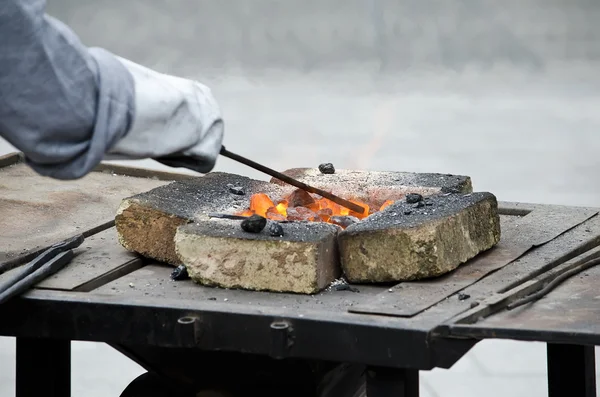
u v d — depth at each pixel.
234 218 3.83
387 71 17.00
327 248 3.57
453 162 11.11
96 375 6.71
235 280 3.57
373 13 20.34
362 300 3.44
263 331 3.21
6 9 2.62
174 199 4.01
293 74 16.83
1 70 2.66
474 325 3.09
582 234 4.14
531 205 4.59
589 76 16.23
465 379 6.54
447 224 3.61
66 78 2.71
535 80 16.09
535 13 20.48
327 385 3.80
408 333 3.05
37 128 2.71
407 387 3.27
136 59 17.75
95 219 4.41
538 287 3.56
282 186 4.36
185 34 19.25
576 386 4.02
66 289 3.53
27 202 4.59
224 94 15.23
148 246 3.88
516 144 11.94
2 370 6.71
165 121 2.92
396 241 3.54
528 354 6.93
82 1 21.03
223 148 3.57
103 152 2.78
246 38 19.06
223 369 3.76
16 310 3.46
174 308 3.30
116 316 3.36
